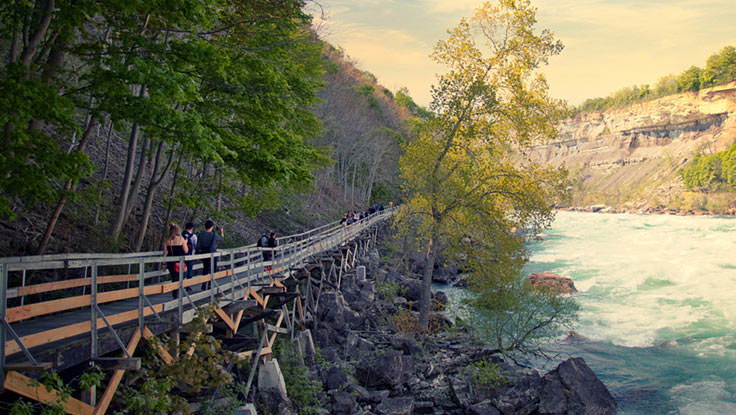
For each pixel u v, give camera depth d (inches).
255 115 568.7
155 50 390.0
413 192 902.4
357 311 909.2
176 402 330.3
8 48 592.4
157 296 463.5
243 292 516.1
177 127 375.2
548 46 810.2
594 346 823.1
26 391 232.5
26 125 297.6
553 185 815.7
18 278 466.6
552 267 1651.1
